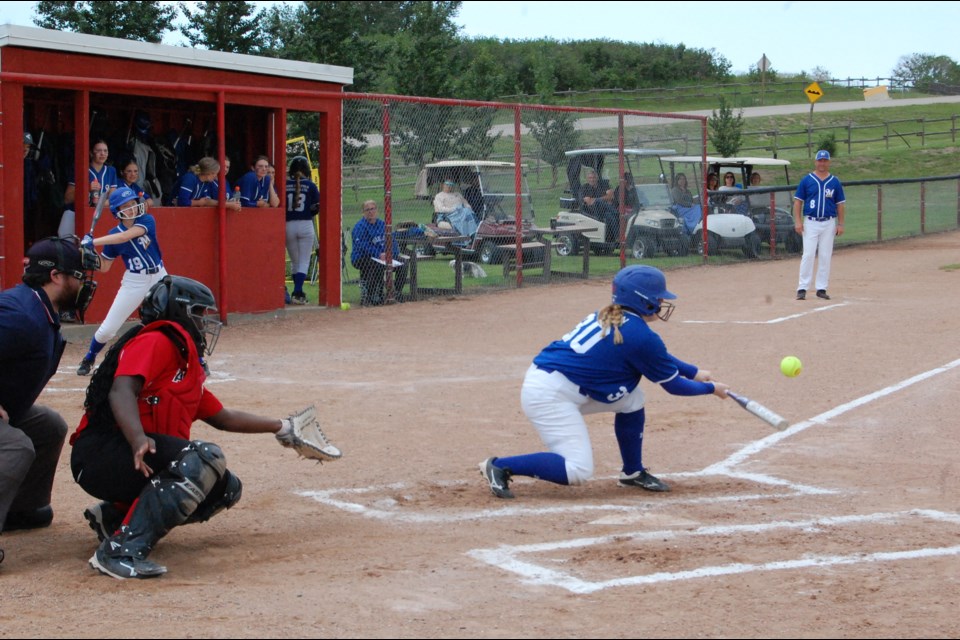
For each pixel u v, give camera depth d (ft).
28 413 27.35
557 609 21.68
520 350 58.59
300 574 24.22
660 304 30.96
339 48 129.49
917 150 219.61
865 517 29.09
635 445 32.22
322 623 20.77
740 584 23.39
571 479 30.94
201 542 27.02
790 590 23.02
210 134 75.66
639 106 277.03
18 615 21.54
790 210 118.11
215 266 67.05
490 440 38.83
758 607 21.88
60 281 25.34
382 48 156.35
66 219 61.62
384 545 26.66
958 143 230.27
